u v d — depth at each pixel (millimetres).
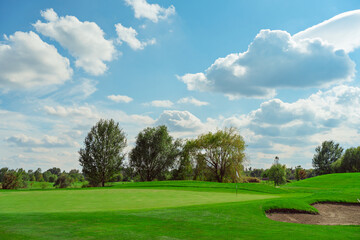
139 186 34969
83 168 49062
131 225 9977
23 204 16828
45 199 19312
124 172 58562
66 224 9867
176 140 60781
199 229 9680
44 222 10109
